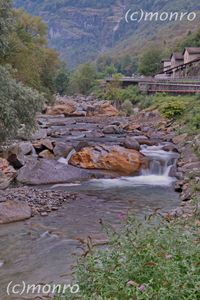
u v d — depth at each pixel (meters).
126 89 56.78
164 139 25.67
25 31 50.34
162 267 4.42
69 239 10.05
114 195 14.80
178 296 4.06
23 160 18.05
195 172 16.11
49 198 14.06
